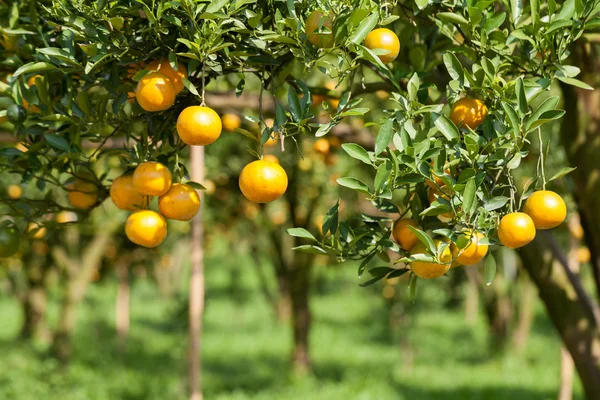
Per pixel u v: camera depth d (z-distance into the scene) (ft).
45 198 9.71
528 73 8.67
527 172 16.10
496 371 41.50
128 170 8.93
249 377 38.06
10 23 9.45
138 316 61.52
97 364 40.01
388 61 8.43
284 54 8.71
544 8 9.14
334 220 8.46
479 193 8.20
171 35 8.40
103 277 44.57
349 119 13.34
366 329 56.65
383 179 8.10
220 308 65.16
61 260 33.86
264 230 36.35
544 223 8.24
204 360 43.60
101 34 8.43
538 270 11.51
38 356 39.58
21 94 9.19
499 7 9.92
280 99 11.91
